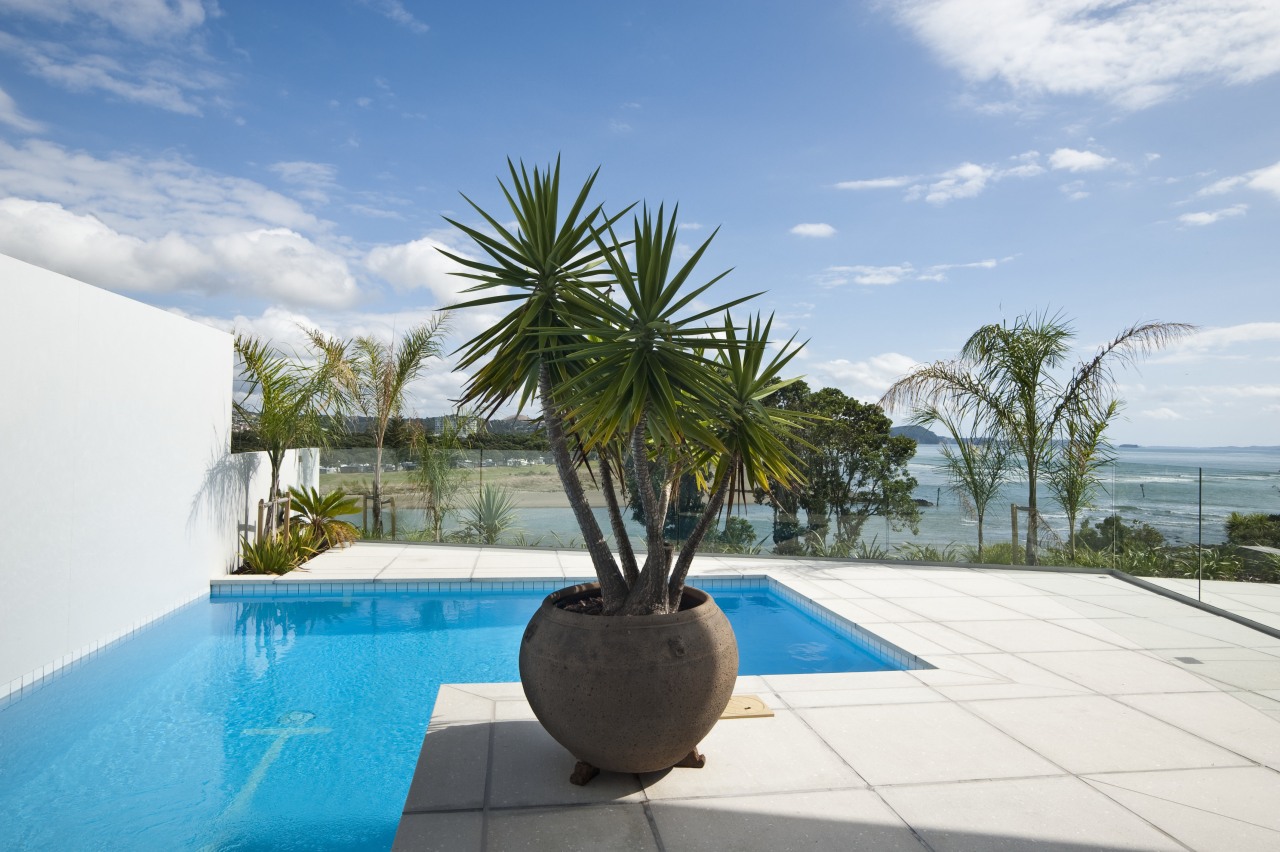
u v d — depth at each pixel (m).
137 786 3.41
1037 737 3.46
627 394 2.81
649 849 2.38
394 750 3.88
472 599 7.68
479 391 3.37
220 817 3.10
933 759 3.17
